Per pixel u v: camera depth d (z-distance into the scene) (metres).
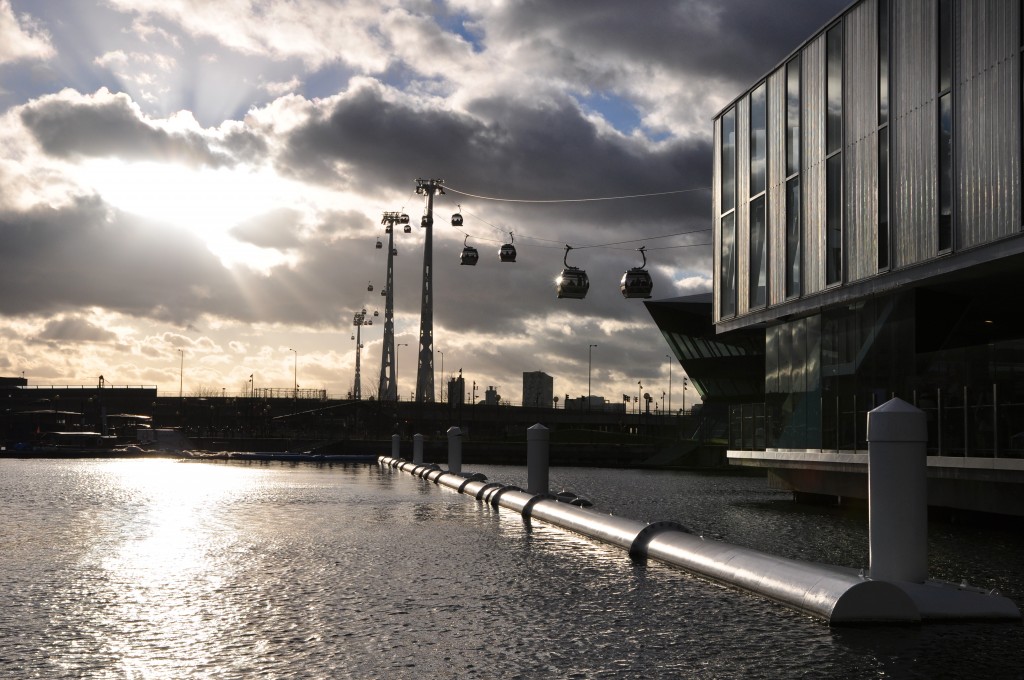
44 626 9.20
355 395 143.25
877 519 10.23
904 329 23.48
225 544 16.09
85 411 141.50
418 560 14.06
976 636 8.93
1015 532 20.31
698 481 46.38
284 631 8.98
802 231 27.55
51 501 26.67
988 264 20.28
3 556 14.47
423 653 8.11
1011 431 19.36
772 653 8.18
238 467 56.44
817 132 26.77
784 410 29.64
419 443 47.72
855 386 25.47
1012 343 19.34
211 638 8.67
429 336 97.94
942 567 14.20
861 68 24.58
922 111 22.09
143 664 7.71
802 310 27.55
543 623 9.41
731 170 32.50
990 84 19.84
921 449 10.19
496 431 136.25
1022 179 18.91
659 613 9.96
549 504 20.59
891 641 8.70
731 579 11.62
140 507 24.45
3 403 147.62
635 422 140.88
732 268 32.38
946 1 21.28
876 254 23.84
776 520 22.50
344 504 25.53
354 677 7.32
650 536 14.76
